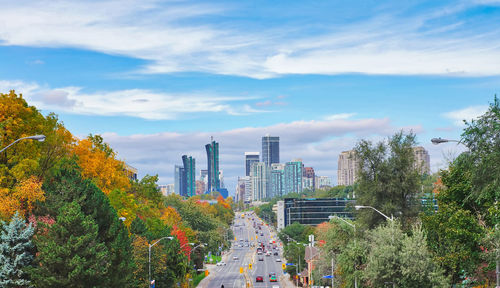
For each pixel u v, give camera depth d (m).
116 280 52.25
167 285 81.31
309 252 126.69
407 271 46.56
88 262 45.34
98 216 53.66
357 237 63.28
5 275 41.91
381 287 48.94
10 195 48.22
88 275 45.19
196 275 137.75
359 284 58.25
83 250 45.62
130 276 55.09
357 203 64.88
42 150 59.34
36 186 48.50
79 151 79.00
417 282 47.09
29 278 43.72
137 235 75.06
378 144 64.94
